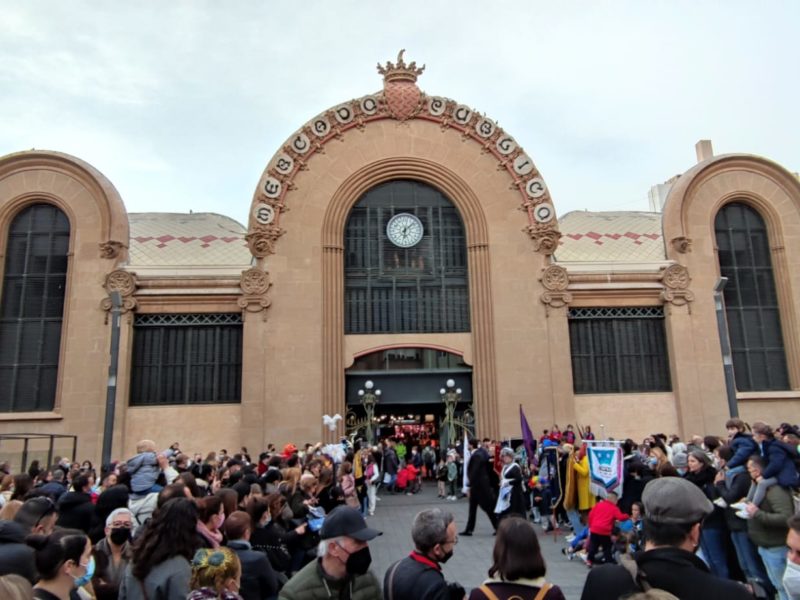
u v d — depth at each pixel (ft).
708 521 33.04
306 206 90.22
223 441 83.66
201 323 87.10
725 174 95.14
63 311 84.94
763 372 90.22
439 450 100.94
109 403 69.00
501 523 15.34
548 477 56.54
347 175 91.97
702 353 89.04
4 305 84.94
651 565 13.05
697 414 86.89
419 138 94.07
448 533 16.60
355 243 92.84
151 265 92.53
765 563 28.30
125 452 81.46
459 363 90.48
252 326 85.40
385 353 90.12
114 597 20.33
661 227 103.60
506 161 93.15
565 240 103.19
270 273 87.35
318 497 36.88
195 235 102.42
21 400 82.43
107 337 83.30
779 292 92.63
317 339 85.97
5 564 15.78
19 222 87.61
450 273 92.84
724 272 93.56
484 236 91.35
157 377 84.99
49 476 46.06
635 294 90.94
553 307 88.79
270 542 24.75
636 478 39.96
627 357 90.43
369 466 66.59
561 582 38.06
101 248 85.40
